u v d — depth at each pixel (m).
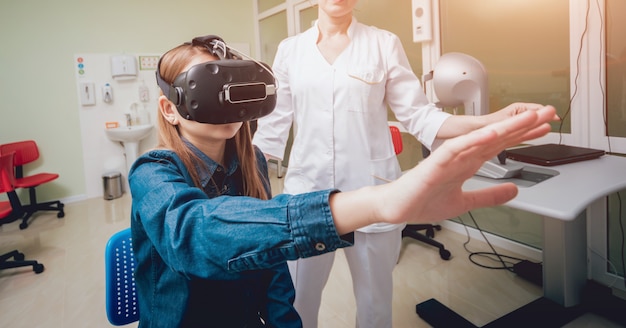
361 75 1.29
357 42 1.35
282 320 0.80
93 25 4.33
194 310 0.66
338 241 0.38
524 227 2.50
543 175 1.41
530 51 2.29
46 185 4.24
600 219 2.08
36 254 2.86
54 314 2.07
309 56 1.37
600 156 1.68
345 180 1.36
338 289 2.21
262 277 0.82
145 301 0.68
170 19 4.77
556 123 2.22
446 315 1.85
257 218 0.40
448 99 1.51
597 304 1.81
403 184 0.33
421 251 2.62
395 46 1.35
